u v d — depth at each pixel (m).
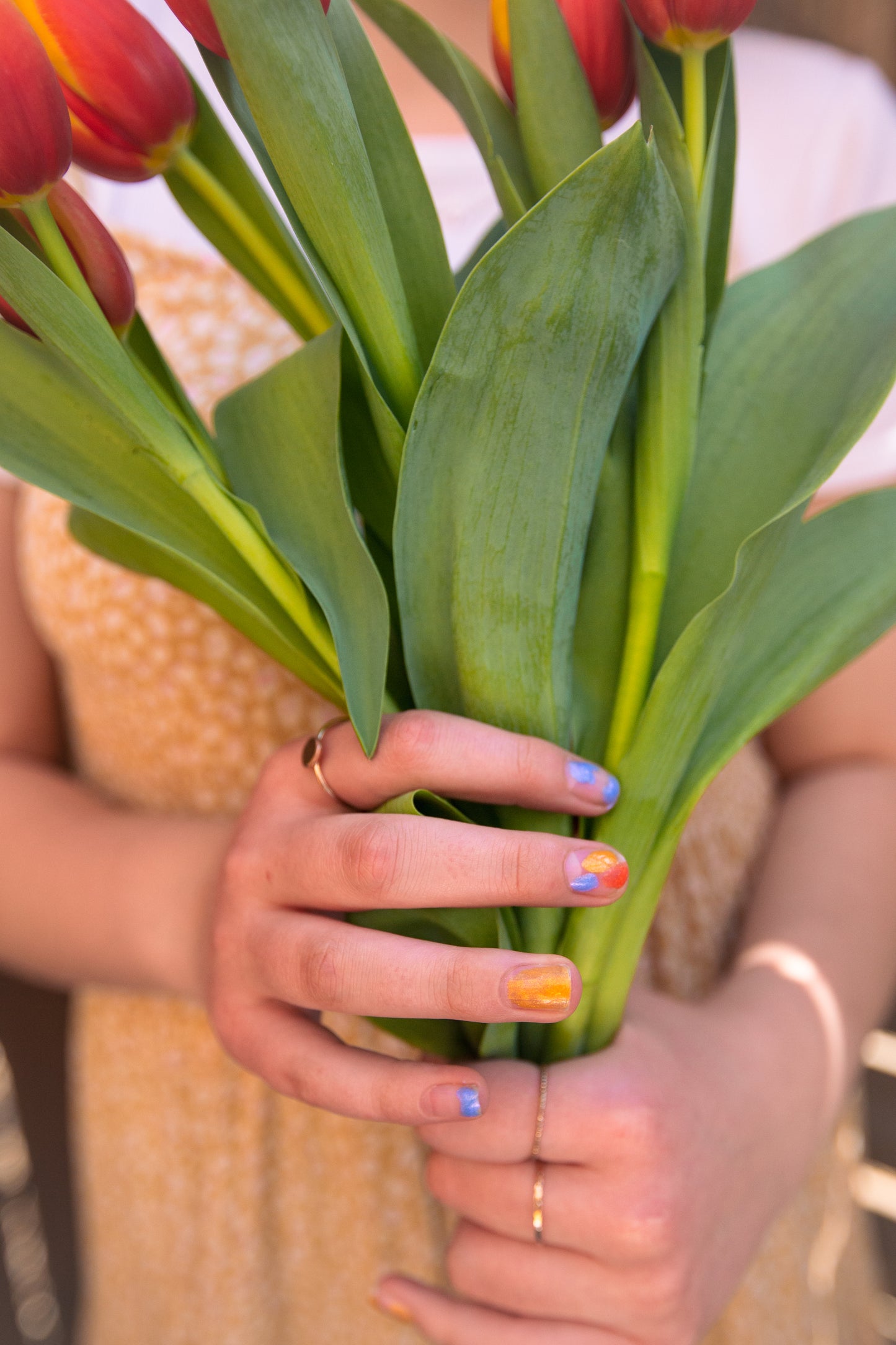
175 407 0.36
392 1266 0.56
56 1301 1.08
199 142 0.35
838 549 0.38
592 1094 0.38
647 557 0.35
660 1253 0.38
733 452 0.36
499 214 0.60
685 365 0.34
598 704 0.37
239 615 0.38
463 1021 0.37
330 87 0.31
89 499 0.34
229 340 0.56
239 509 0.35
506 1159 0.39
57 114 0.31
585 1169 0.39
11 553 0.65
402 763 0.35
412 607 0.35
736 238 0.63
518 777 0.35
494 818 0.38
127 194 0.59
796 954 0.51
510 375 0.32
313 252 0.34
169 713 0.56
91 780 0.66
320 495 0.35
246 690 0.55
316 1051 0.38
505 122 0.36
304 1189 0.58
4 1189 1.07
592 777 0.35
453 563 0.34
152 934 0.51
